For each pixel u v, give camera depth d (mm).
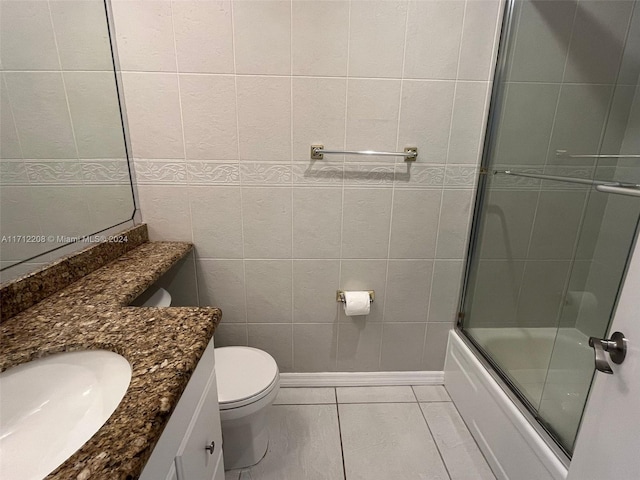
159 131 1280
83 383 642
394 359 1667
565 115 1311
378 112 1308
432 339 1645
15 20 821
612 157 1251
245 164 1337
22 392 607
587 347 1290
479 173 1399
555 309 1422
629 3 1231
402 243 1480
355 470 1236
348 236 1455
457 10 1217
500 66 1276
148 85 1229
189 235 1414
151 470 505
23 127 837
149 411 472
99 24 1131
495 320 1543
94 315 769
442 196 1426
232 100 1263
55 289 899
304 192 1386
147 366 575
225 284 1493
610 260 1230
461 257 1514
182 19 1170
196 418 708
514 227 1452
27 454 534
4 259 775
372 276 1523
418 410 1539
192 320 745
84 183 1062
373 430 1419
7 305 752
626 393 585
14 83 815
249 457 1230
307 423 1449
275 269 1485
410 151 1355
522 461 1075
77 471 377
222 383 1133
